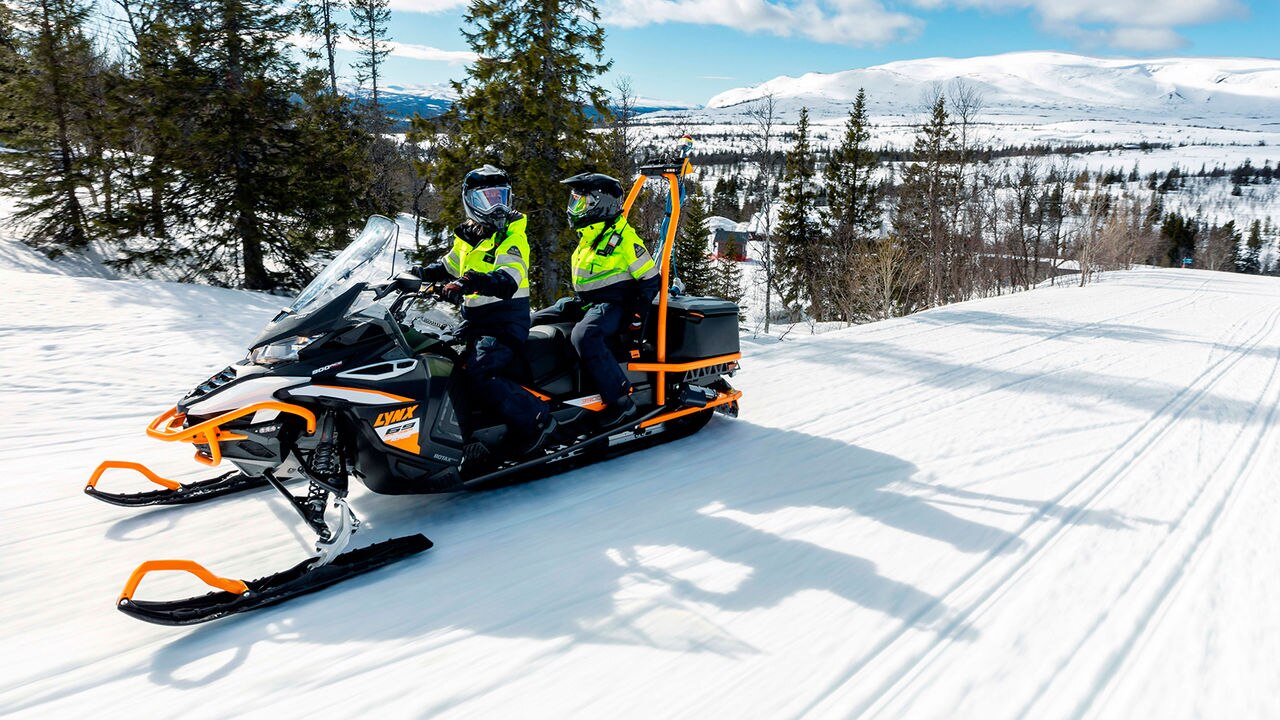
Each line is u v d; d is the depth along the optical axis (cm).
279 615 305
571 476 464
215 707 249
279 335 345
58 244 1791
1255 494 439
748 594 327
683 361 512
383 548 350
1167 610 312
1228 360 827
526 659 278
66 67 1831
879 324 1021
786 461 495
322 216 1639
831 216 3797
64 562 340
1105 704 254
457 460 397
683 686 263
